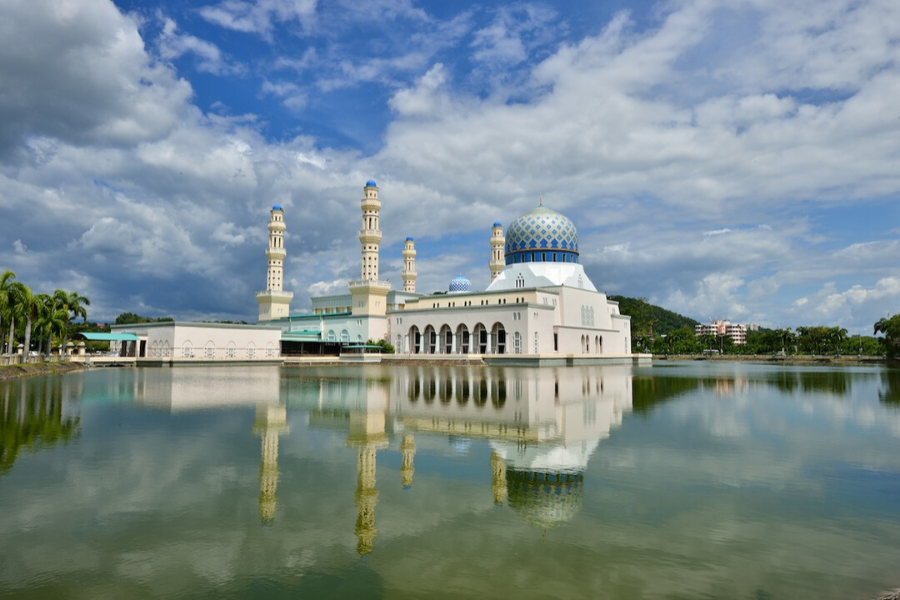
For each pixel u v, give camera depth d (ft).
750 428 91.61
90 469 63.46
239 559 39.50
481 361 351.05
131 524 46.21
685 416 105.60
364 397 138.10
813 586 35.63
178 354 342.03
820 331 517.55
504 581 35.99
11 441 79.51
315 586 35.35
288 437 82.64
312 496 53.72
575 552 40.50
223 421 97.71
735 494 54.39
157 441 79.56
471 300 406.21
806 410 115.65
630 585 35.53
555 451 73.26
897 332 399.24
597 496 53.83
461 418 102.12
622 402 128.88
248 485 57.36
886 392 158.10
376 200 460.55
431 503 51.72
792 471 63.26
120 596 34.17
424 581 36.01
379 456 70.28
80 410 112.06
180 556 39.96
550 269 415.64
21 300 250.16
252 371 261.24
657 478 60.18
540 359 335.88
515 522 46.68
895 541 42.91
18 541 42.65
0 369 202.80
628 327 488.02
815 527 45.91
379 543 42.16
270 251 503.20
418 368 299.79
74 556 40.06
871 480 59.47
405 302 444.55
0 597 33.88
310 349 458.50
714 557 39.78
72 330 428.15
